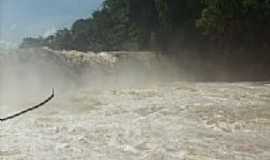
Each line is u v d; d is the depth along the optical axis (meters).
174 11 58.56
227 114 24.17
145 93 32.59
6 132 20.77
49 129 21.41
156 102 28.31
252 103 27.50
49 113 25.55
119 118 23.89
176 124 22.16
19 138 19.69
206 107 26.22
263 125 21.67
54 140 19.36
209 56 56.03
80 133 20.56
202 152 17.38
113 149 17.94
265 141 18.97
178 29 59.34
